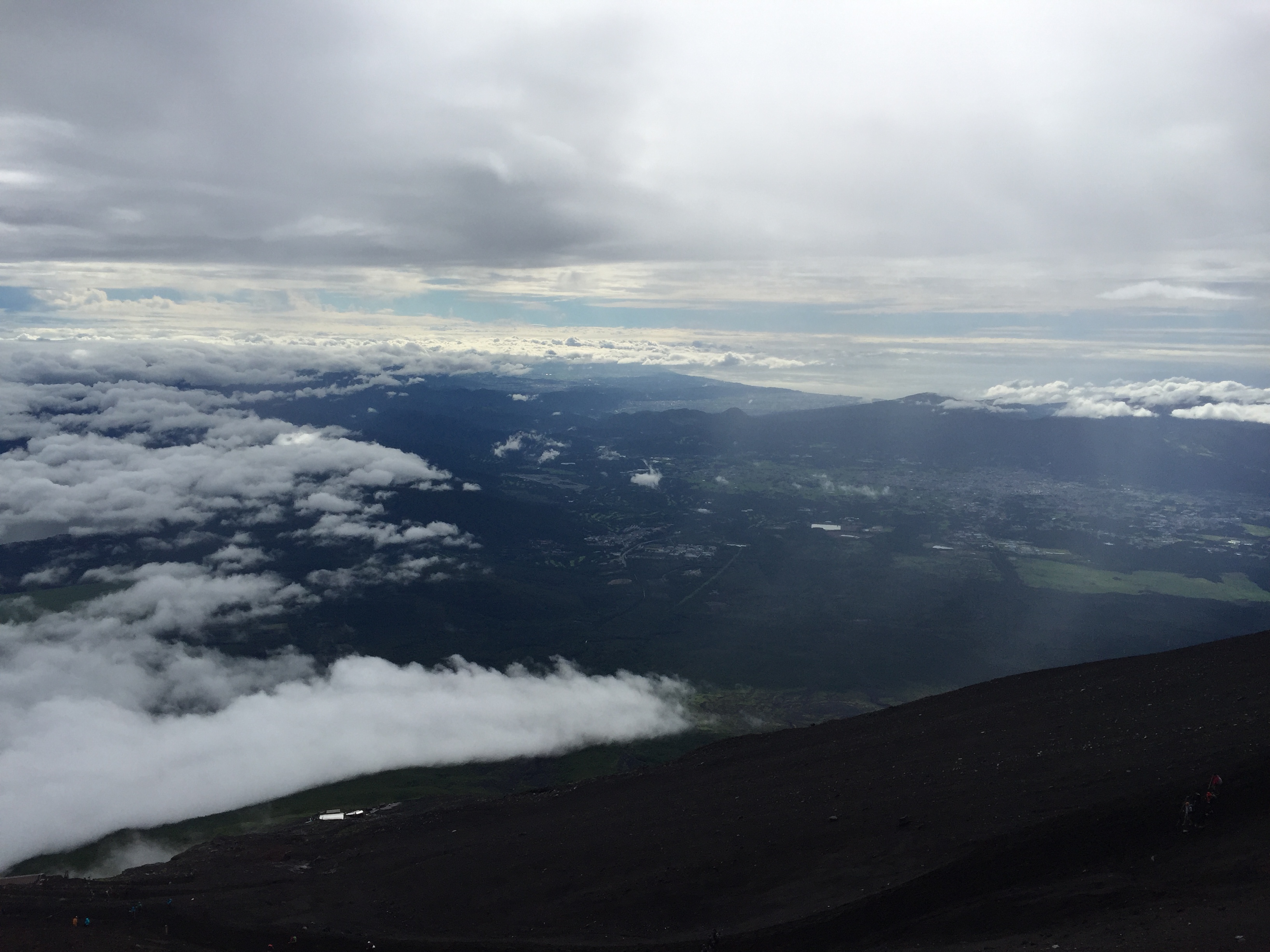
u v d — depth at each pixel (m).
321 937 51.16
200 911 55.88
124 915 55.53
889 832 49.94
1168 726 53.31
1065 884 38.91
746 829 56.81
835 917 42.22
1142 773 45.75
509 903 53.53
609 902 50.81
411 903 55.69
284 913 55.38
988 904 39.06
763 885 48.53
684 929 46.09
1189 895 35.44
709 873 51.28
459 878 58.66
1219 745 46.16
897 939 39.38
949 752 62.91
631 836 60.91
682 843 57.00
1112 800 42.94
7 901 57.09
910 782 57.75
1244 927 31.25
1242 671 61.94
